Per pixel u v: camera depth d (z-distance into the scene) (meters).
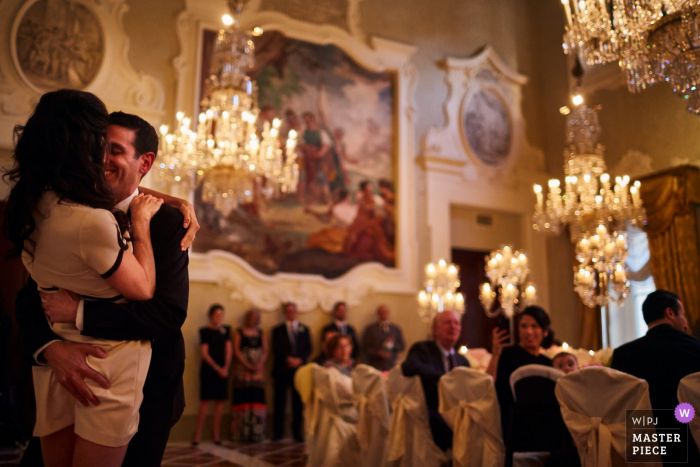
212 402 7.93
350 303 9.05
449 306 6.15
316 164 9.24
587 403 3.05
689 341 3.16
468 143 10.56
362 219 9.45
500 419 3.58
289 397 8.38
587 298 5.77
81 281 1.35
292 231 8.91
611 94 10.17
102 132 1.40
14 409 5.36
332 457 4.52
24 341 1.40
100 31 8.10
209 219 8.38
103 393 1.31
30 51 7.61
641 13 4.63
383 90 10.04
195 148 6.43
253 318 8.09
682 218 8.46
